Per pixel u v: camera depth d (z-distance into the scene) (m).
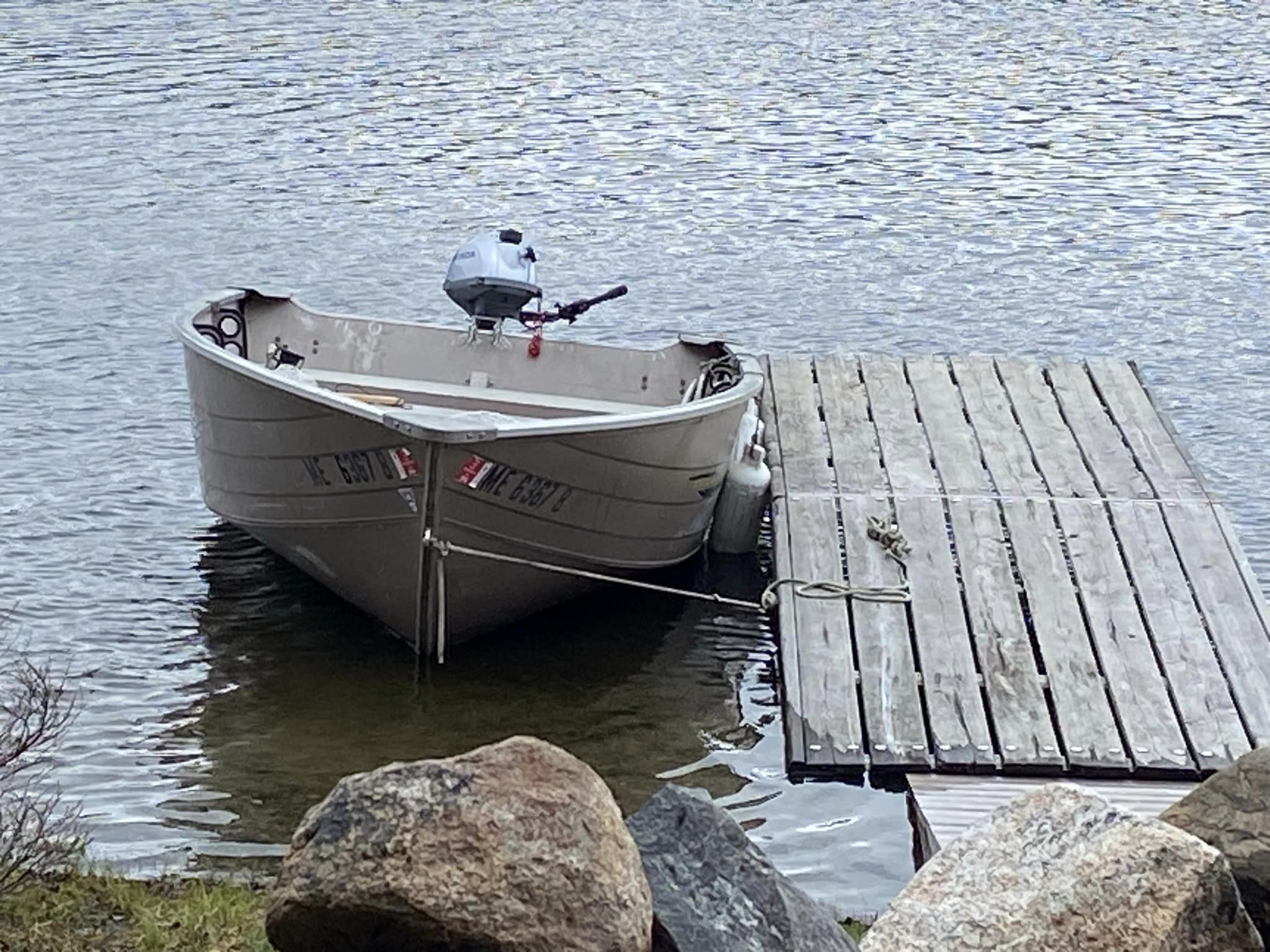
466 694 9.02
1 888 5.52
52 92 22.94
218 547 10.62
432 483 8.78
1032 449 11.20
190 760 8.11
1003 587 9.40
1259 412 13.59
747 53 26.80
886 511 10.27
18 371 13.54
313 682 9.05
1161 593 9.32
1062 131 22.62
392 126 22.06
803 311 15.95
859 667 8.66
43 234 17.31
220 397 9.63
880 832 7.62
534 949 4.08
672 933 4.34
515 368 10.91
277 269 16.69
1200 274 17.14
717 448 10.05
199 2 28.42
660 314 15.79
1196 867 4.54
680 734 8.70
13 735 7.53
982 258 17.56
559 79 24.81
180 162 20.11
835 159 21.16
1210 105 24.11
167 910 5.66
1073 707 8.27
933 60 26.66
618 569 9.91
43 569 10.22
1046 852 4.70
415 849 4.09
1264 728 8.11
